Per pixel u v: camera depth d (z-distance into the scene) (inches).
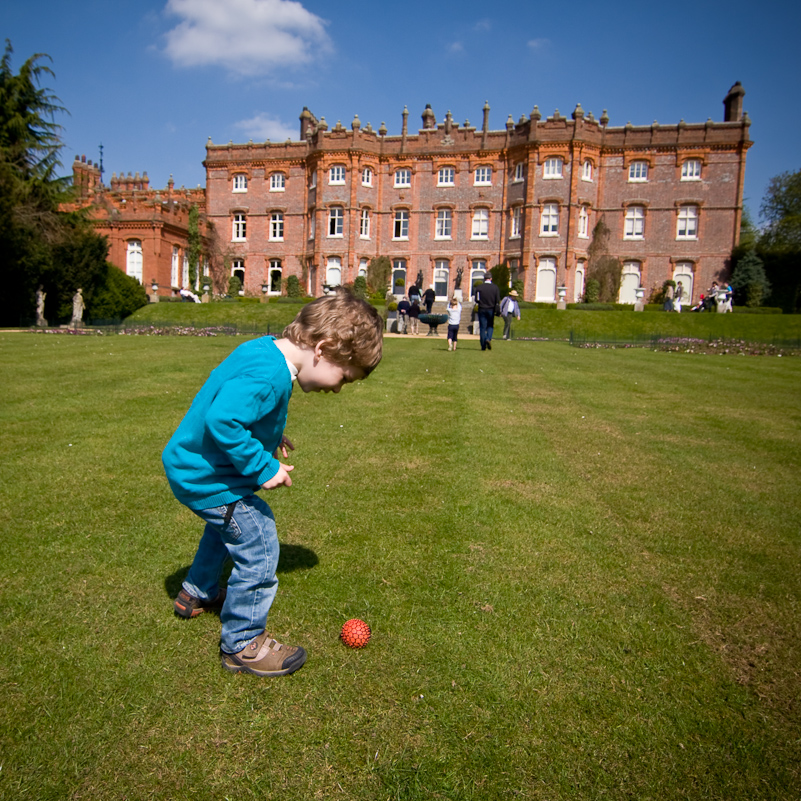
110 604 94.4
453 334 567.8
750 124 1419.8
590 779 64.2
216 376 78.3
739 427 239.6
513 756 67.0
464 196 1568.7
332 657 83.3
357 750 67.2
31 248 1038.4
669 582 107.3
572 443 204.1
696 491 157.3
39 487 144.8
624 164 1487.5
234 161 1692.9
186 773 63.4
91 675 77.8
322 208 1590.8
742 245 1446.9
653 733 70.9
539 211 1478.8
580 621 93.6
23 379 306.5
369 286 1594.5
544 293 1486.2
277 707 73.5
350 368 82.3
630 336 815.1
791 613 98.0
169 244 1539.1
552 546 120.2
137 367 358.3
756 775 65.2
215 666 81.2
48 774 62.4
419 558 113.0
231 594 79.1
